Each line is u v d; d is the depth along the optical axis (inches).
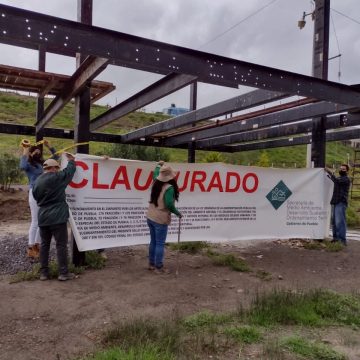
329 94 262.5
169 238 294.7
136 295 208.7
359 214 612.7
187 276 248.4
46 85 313.1
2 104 1651.1
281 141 517.0
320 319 179.9
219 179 312.3
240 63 228.8
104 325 169.2
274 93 268.1
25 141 272.5
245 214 324.5
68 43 181.5
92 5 231.6
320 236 358.0
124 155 720.3
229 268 271.9
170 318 175.3
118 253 303.1
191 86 399.5
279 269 277.0
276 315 178.5
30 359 139.0
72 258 256.7
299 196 348.2
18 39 171.2
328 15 343.9
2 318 173.9
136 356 133.0
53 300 197.0
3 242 320.5
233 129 422.3
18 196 552.4
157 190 251.4
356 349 150.9
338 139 469.4
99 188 262.2
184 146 546.6
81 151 257.8
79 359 138.5
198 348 146.1
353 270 282.2
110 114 374.9
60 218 226.1
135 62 198.1
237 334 158.1
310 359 141.2
